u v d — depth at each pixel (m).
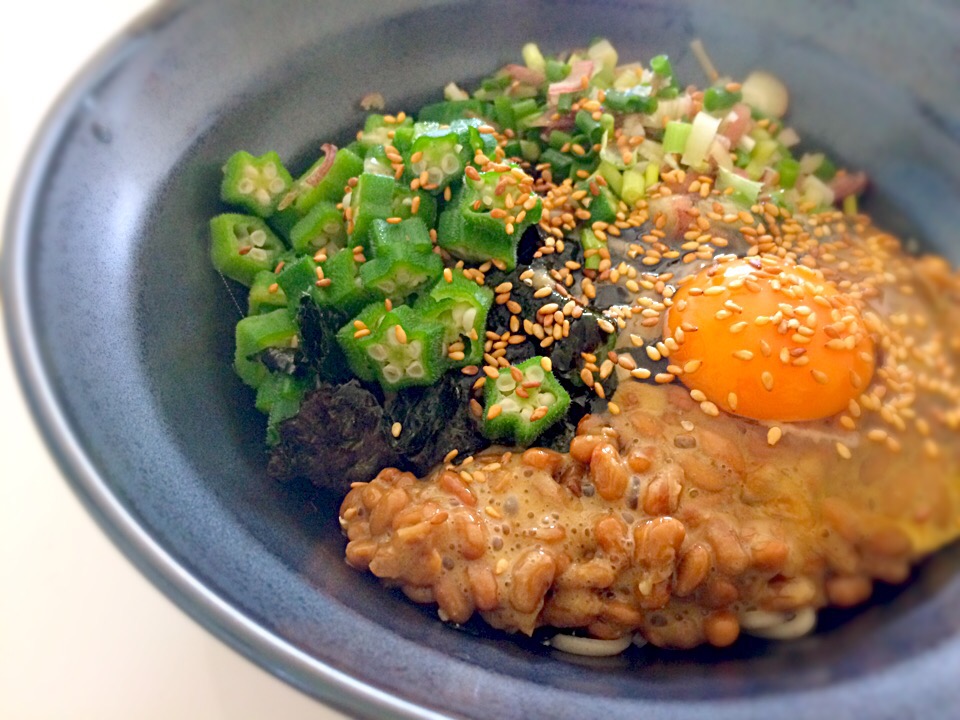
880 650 0.12
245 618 0.11
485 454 0.15
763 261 0.16
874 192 0.17
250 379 0.16
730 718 0.11
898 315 0.16
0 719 0.13
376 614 0.12
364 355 0.15
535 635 0.14
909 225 0.17
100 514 0.11
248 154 0.15
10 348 0.11
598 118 0.18
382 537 0.14
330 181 0.16
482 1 0.17
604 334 0.15
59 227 0.12
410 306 0.16
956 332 0.16
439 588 0.13
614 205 0.17
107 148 0.13
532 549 0.13
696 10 0.18
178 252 0.14
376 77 0.17
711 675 0.12
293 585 0.12
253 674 0.13
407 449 0.15
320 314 0.16
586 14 0.18
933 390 0.15
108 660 0.13
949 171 0.16
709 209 0.17
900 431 0.15
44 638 0.13
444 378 0.16
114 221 0.13
